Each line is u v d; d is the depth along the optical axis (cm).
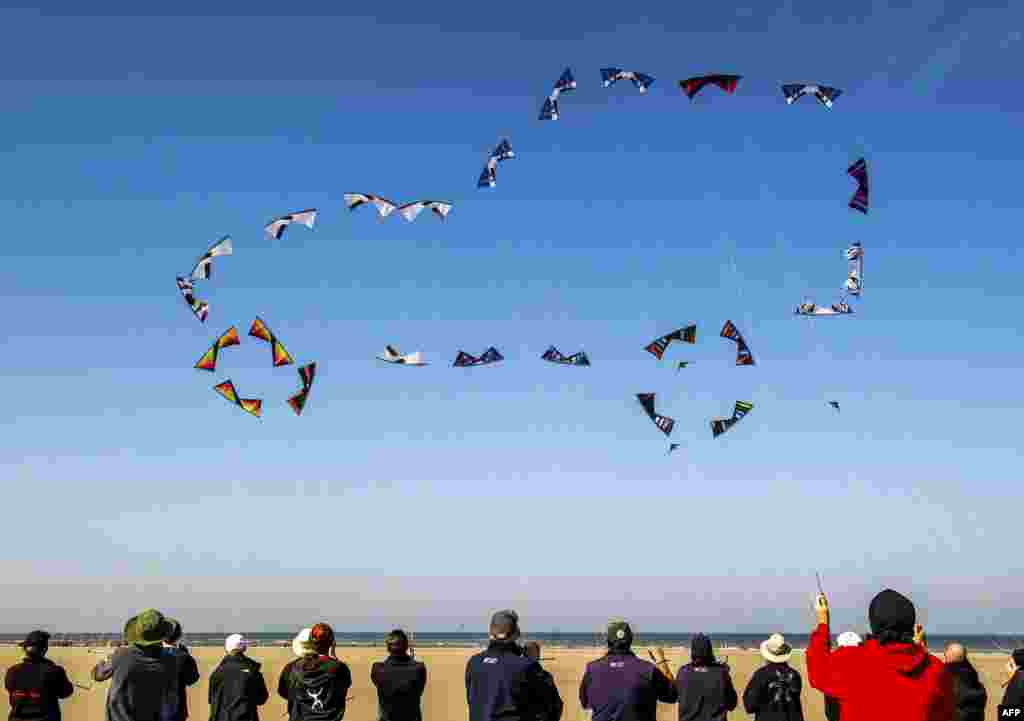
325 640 1123
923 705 589
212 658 2120
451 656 2202
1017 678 1250
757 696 1212
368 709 1888
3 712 1797
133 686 958
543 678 989
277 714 1877
